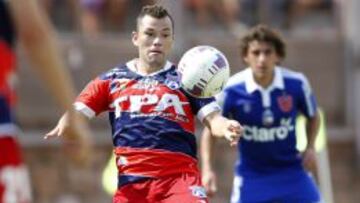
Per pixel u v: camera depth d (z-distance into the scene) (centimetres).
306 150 2717
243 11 5416
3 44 1341
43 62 1271
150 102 1964
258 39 2620
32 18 1253
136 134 1964
